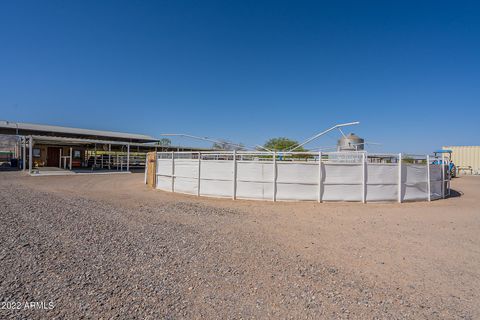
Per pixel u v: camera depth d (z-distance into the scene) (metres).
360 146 25.36
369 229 7.41
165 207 10.16
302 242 6.02
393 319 3.10
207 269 4.33
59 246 5.18
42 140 27.88
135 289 3.59
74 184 17.73
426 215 9.61
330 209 10.56
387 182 12.51
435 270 4.60
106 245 5.33
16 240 5.43
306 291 3.71
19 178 20.41
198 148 46.38
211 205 11.06
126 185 18.25
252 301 3.39
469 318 3.16
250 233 6.66
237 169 12.93
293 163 12.32
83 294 3.40
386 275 4.34
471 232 7.25
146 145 39.84
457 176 33.16
